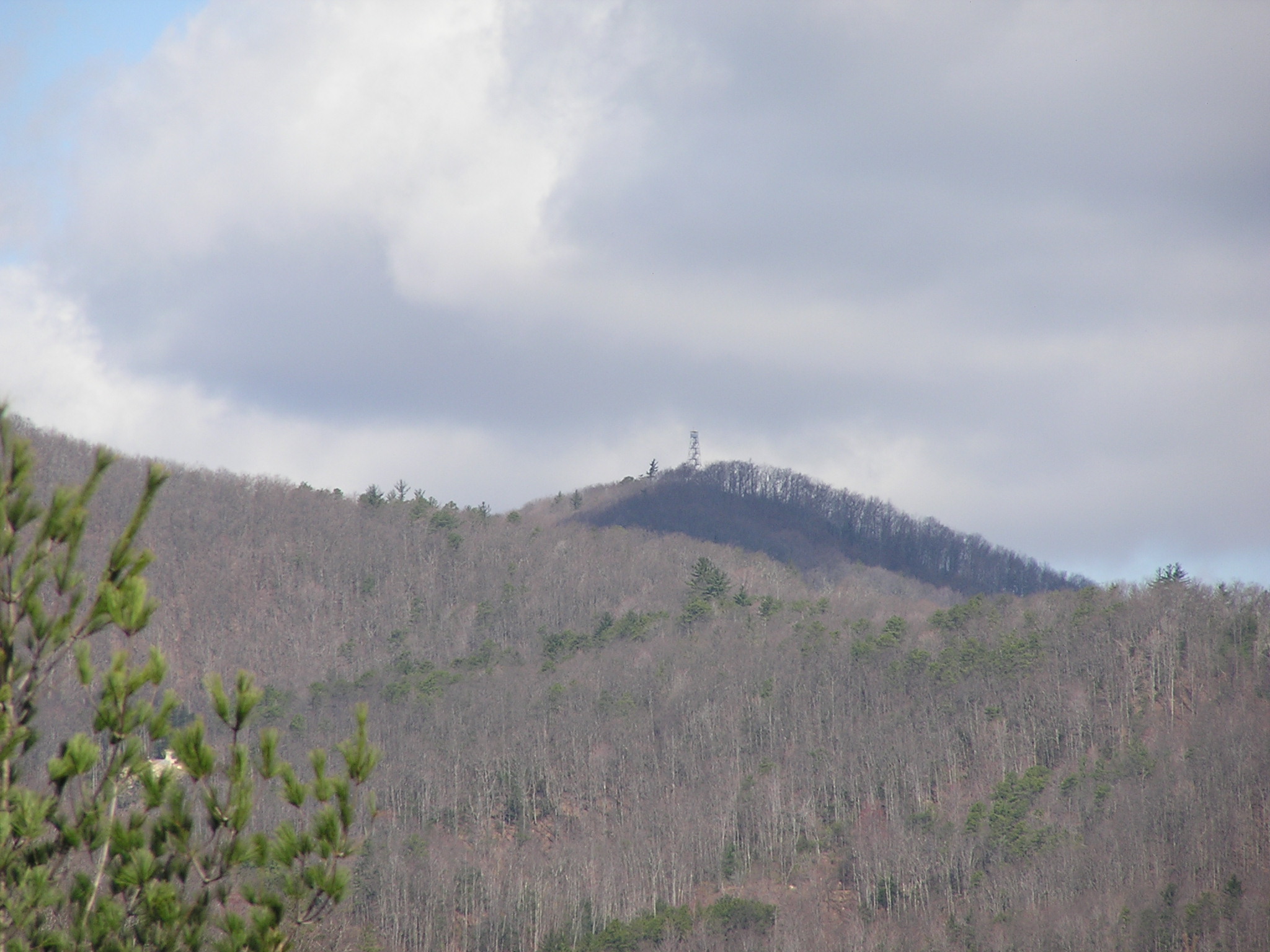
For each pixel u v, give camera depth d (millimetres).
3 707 11992
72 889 11953
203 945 12227
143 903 12031
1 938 11312
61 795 12281
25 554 12352
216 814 12398
